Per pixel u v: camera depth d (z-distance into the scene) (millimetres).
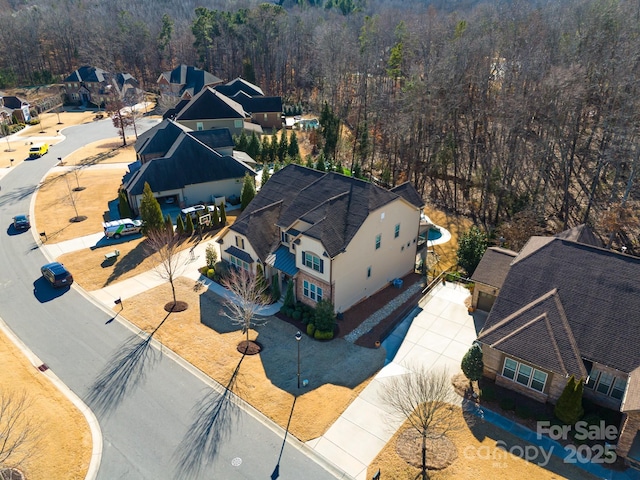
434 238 45156
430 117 56281
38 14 138000
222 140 57156
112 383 24969
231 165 51375
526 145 52312
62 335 29078
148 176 47281
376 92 77750
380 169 64375
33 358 26922
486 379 24969
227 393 24250
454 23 96188
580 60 55250
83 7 169500
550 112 49188
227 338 28750
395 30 103562
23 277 36031
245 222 34031
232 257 35625
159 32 138625
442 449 20734
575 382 21156
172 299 32938
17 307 32125
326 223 29891
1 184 56781
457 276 36062
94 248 40625
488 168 49469
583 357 22594
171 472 19812
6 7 176000
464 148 59844
